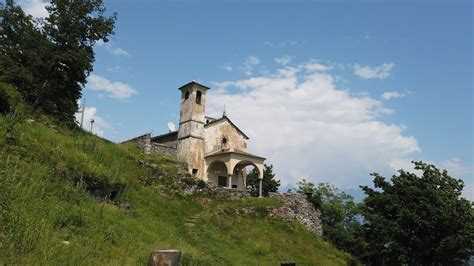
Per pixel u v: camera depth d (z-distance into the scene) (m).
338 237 33.28
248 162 38.66
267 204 31.22
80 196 17.72
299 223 31.42
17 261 10.47
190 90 40.38
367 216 25.61
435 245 23.48
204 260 16.77
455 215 22.83
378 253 25.19
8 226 11.84
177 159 36.00
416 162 26.41
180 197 28.66
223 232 25.08
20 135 19.25
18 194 14.09
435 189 24.56
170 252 11.29
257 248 23.98
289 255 25.11
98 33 30.88
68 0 30.27
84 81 30.95
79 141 25.02
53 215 14.09
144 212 22.94
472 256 24.39
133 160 29.00
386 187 26.81
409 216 23.58
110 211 18.36
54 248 11.84
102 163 23.73
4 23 29.27
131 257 13.62
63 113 29.03
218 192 31.64
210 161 38.69
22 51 28.91
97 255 12.84
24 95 27.61
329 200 44.03
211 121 41.03
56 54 28.66
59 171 18.47
